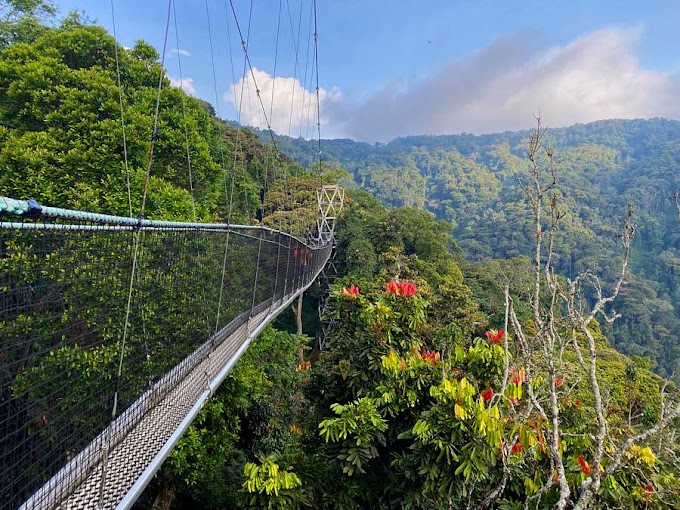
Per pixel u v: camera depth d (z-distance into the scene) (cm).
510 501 219
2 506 118
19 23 992
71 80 702
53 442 141
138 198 592
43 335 136
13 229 121
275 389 850
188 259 266
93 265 162
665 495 218
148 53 863
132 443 182
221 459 616
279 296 586
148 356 213
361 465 255
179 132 770
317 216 2084
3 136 639
